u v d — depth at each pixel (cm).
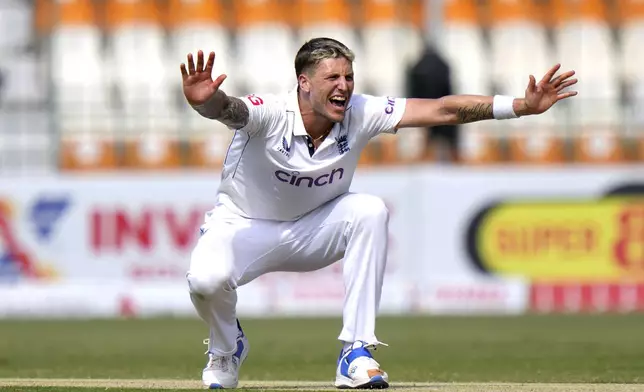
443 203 5181
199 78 1614
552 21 6356
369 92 6278
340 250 1884
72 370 2669
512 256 5188
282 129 1772
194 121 5909
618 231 5141
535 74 6353
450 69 5462
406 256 5178
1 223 5209
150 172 5850
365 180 5181
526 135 5884
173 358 3125
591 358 2977
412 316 4956
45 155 5791
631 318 4750
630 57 6334
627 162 6000
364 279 1845
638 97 6184
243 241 1852
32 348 3547
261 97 1767
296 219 1881
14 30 6150
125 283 5206
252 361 2981
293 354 3228
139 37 6231
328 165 1809
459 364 2850
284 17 6322
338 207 1859
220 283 1802
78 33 6200
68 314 5178
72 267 5209
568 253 5169
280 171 1802
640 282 5147
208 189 5184
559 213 5172
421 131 5728
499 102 1798
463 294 5178
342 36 6319
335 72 1731
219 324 1861
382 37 6300
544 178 5175
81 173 5712
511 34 6356
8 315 5184
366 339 1847
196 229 5194
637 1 6362
